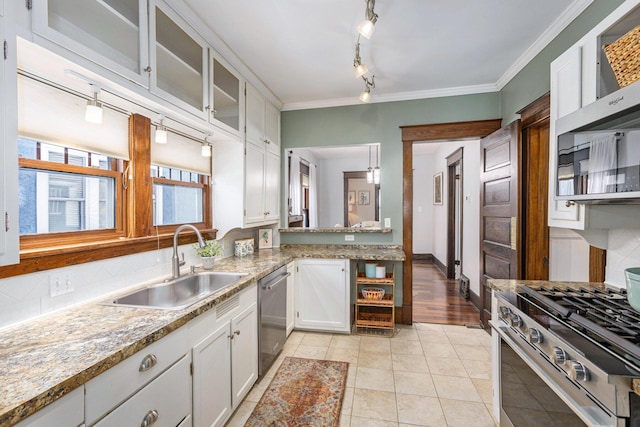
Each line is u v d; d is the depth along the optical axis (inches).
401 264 128.8
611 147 43.0
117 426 38.5
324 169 258.2
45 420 30.0
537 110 90.3
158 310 53.4
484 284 123.4
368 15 65.9
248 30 80.8
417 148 236.2
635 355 34.4
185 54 72.9
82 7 47.2
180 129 83.8
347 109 133.9
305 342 110.7
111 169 67.0
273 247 138.3
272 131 129.3
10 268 45.4
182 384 51.9
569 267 107.0
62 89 53.3
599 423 33.8
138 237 70.6
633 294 44.2
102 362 35.6
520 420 53.4
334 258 115.3
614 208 55.5
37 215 53.0
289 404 75.4
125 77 53.4
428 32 83.0
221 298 62.2
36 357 36.3
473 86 120.6
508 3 71.3
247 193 105.2
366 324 116.6
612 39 50.2
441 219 228.5
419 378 86.7
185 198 93.9
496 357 65.7
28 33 38.0
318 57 95.9
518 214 98.3
